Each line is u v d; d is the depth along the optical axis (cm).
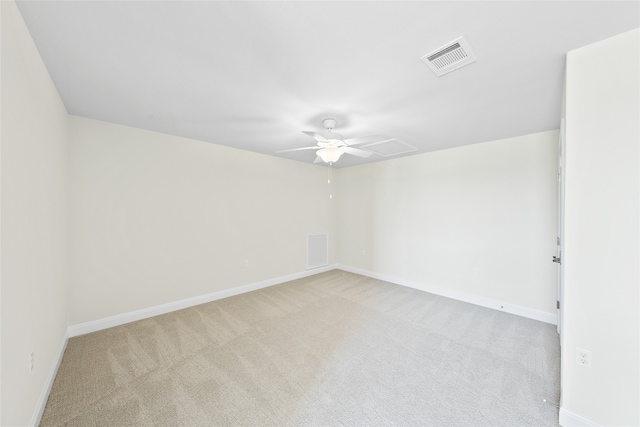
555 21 130
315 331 283
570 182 154
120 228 294
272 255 454
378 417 166
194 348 246
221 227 384
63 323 238
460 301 377
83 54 160
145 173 311
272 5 120
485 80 188
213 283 377
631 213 138
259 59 164
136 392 186
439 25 133
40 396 165
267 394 185
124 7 122
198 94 213
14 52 123
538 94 210
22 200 135
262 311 337
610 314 144
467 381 201
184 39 145
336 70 177
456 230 388
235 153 398
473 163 370
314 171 526
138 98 223
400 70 176
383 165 486
